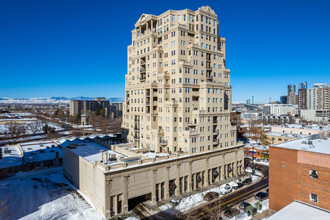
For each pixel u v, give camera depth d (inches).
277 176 1788.9
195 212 2055.9
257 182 2871.6
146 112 3051.2
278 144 1946.4
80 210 2038.6
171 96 2898.6
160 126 2957.7
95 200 2112.5
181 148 2719.0
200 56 2952.8
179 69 2768.2
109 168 1952.5
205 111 2768.2
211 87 2856.8
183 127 2723.9
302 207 1536.7
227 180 2920.8
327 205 1503.4
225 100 3324.3
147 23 3257.9
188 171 2546.8
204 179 2731.3
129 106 3472.0
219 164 2901.1
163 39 3051.2
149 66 3161.9
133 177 2084.2
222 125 2994.6
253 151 3727.9
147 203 2222.0
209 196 2322.8
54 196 2345.0
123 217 1950.1
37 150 3868.1
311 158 1584.6
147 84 3002.0
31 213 1972.2
